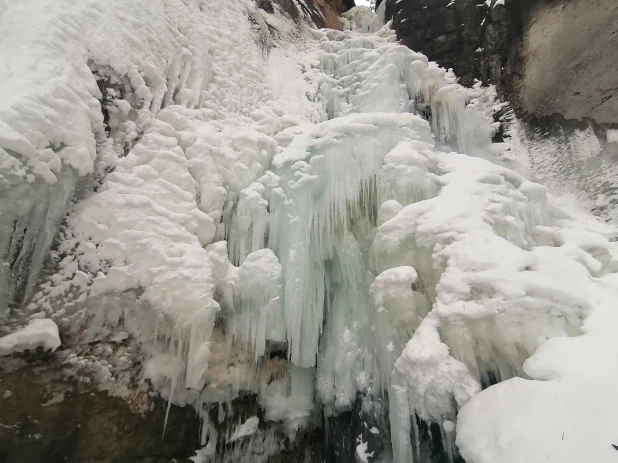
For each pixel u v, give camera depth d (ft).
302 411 16.70
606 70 21.97
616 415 7.75
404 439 11.76
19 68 10.84
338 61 27.07
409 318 13.44
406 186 16.60
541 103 25.00
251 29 24.73
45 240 10.86
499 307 11.05
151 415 12.77
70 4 13.39
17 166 9.71
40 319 10.68
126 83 14.56
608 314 10.35
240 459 15.39
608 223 19.36
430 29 32.68
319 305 16.47
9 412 9.96
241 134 16.63
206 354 12.70
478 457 8.64
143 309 12.37
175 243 12.93
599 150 21.21
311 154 17.29
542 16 26.43
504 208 15.17
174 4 19.13
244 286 14.15
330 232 17.06
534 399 8.84
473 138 26.04
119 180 13.05
